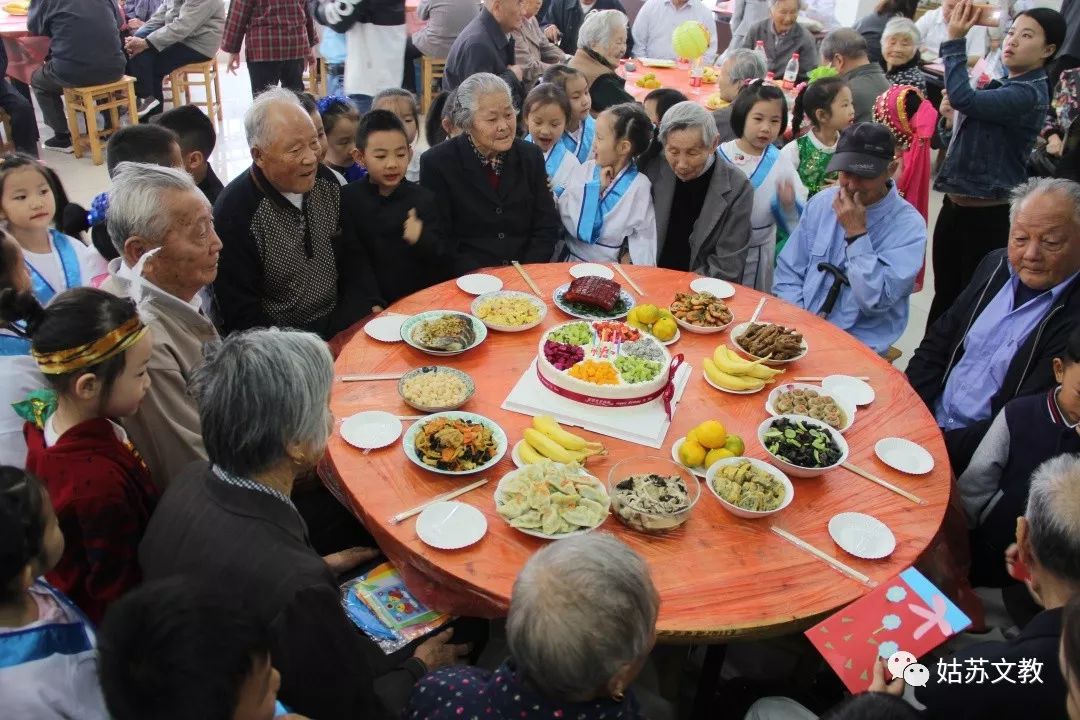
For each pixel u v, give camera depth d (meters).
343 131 3.45
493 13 4.88
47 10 5.37
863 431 2.24
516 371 2.40
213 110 6.78
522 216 3.42
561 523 1.78
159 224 1.99
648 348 2.38
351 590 1.99
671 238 3.53
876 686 1.47
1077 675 1.17
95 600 1.61
